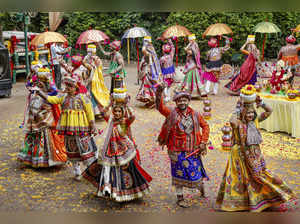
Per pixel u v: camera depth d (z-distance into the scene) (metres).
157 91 4.43
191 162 4.43
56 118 5.69
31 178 5.43
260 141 4.14
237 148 4.25
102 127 7.87
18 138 7.18
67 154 5.22
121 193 4.46
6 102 10.28
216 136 7.20
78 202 4.70
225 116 8.62
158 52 17.25
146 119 8.48
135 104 9.91
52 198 4.81
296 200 4.61
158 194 4.92
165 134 4.49
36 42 9.97
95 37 9.88
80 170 5.68
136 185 4.54
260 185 4.19
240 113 4.23
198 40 15.55
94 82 8.13
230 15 14.93
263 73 12.08
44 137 5.61
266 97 7.47
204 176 4.61
